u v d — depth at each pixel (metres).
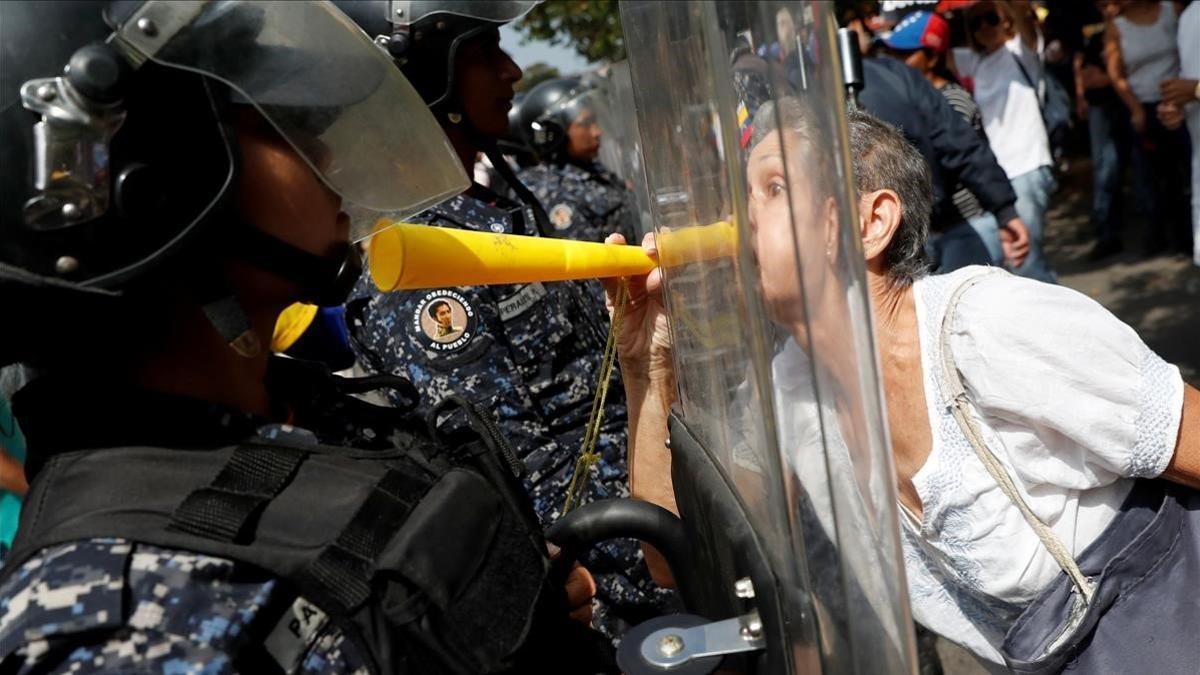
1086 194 8.48
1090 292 6.29
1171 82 4.06
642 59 1.32
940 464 1.52
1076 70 7.91
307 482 0.92
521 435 1.98
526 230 2.16
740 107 0.88
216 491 0.87
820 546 0.88
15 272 0.87
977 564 1.55
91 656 0.77
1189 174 6.23
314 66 0.95
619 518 1.27
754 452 0.99
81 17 0.88
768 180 0.88
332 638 0.85
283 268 0.98
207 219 0.91
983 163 3.83
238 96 0.92
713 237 1.06
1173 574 1.48
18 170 0.86
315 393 1.15
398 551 0.88
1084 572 1.50
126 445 0.92
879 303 1.54
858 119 1.59
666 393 1.59
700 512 1.16
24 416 0.96
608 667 1.13
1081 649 1.51
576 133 4.39
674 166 1.24
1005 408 1.45
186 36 0.88
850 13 5.63
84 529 0.83
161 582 0.80
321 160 0.97
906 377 1.54
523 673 0.98
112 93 0.86
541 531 1.14
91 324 0.92
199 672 0.78
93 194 0.87
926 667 2.72
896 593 0.79
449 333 1.96
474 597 0.93
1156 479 1.52
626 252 1.45
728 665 1.01
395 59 1.99
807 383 0.86
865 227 1.52
